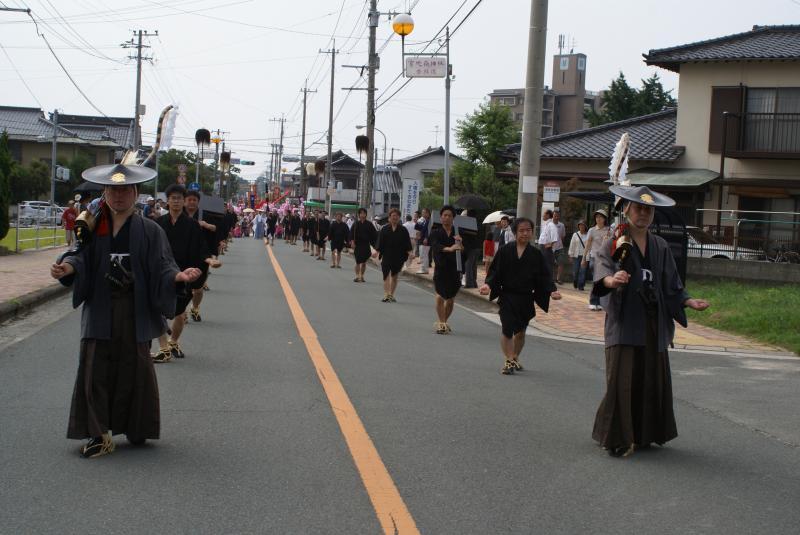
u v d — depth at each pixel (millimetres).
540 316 14836
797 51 24938
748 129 25391
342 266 28203
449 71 23469
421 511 4711
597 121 52719
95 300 5469
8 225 23828
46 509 4535
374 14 33781
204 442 5949
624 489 5254
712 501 5070
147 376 5660
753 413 7691
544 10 15320
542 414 7273
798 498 5180
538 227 24656
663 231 15930
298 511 4633
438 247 12289
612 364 6004
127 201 5496
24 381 7793
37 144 55031
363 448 5914
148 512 4539
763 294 16594
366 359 9656
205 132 34469
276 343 10531
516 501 4945
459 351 10664
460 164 43719
